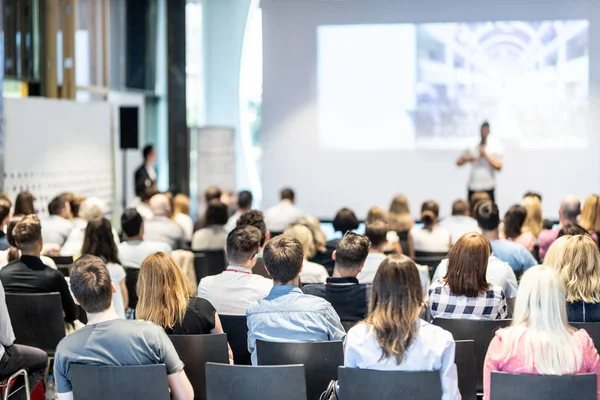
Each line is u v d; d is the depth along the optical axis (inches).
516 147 480.7
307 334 140.6
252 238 164.4
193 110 571.8
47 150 364.8
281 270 143.4
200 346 138.6
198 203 497.7
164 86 551.5
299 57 494.9
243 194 312.8
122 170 487.8
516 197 482.9
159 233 272.2
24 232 180.4
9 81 385.4
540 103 477.4
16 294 175.0
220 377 125.0
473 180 430.3
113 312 128.3
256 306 143.5
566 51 473.7
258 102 573.6
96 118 408.5
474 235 153.6
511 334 120.4
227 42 569.9
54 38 410.3
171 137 553.9
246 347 158.4
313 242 230.8
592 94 473.1
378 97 490.3
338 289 159.8
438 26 482.3
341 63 491.8
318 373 135.1
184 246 281.1
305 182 499.8
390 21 486.0
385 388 116.0
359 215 496.1
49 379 209.5
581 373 115.6
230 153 506.0
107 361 124.4
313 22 491.8
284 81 496.4
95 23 459.5
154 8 534.3
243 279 163.8
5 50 378.3
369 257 201.8
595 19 470.6
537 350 117.6
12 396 163.0
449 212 488.4
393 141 490.9
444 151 486.6
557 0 472.4
